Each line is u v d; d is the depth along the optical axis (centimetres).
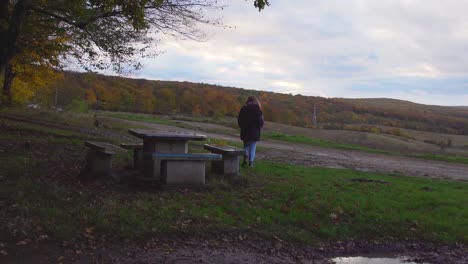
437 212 898
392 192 1037
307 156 1850
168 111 5391
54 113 2459
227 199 859
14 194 768
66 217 695
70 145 1341
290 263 637
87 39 1345
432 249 746
